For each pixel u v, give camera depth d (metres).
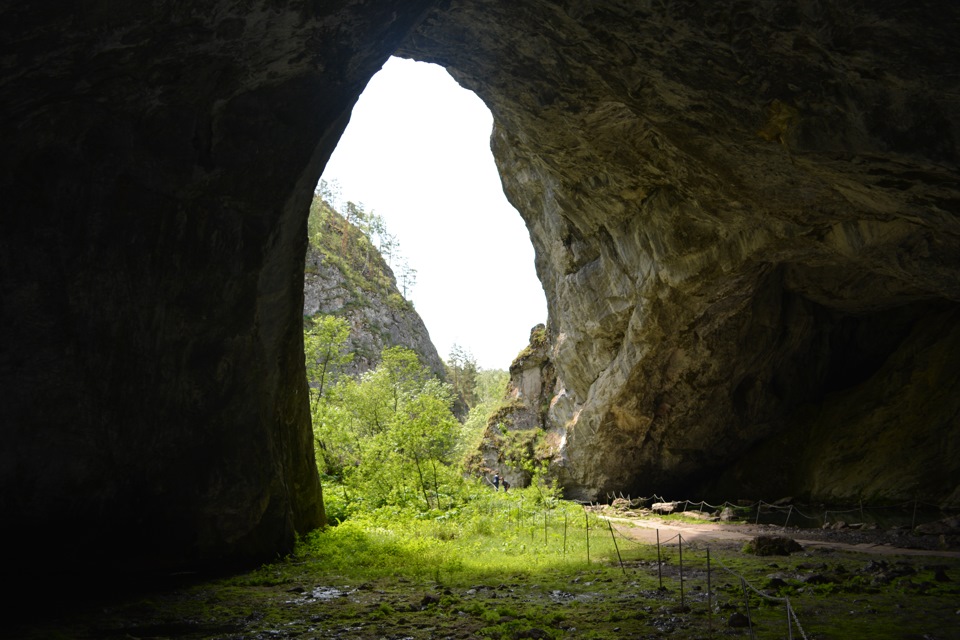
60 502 8.29
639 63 11.90
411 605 7.33
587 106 15.34
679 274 20.45
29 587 7.94
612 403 26.28
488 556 11.58
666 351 23.72
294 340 12.02
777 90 10.74
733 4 9.55
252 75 8.43
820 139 10.86
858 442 22.41
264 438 10.72
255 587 8.77
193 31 7.33
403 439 18.89
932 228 12.70
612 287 24.08
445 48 14.16
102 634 6.26
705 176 16.45
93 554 8.68
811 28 9.25
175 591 8.41
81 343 8.20
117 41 6.84
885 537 14.20
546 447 32.81
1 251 7.47
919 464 19.89
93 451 8.47
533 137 18.56
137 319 8.73
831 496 21.81
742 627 6.18
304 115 9.30
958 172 9.89
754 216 17.27
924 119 9.56
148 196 8.45
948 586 7.89
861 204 13.42
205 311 9.44
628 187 20.03
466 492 19.02
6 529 7.96
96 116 7.61
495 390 70.44
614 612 6.92
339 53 8.94
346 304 83.31
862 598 7.45
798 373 25.70
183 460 9.53
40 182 7.57
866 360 25.31
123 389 8.71
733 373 24.48
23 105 6.94
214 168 8.84
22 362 7.80
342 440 21.78
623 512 23.69
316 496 13.66
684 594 7.94
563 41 12.44
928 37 8.48
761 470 25.22
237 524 10.21
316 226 87.88
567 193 22.69
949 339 21.80
